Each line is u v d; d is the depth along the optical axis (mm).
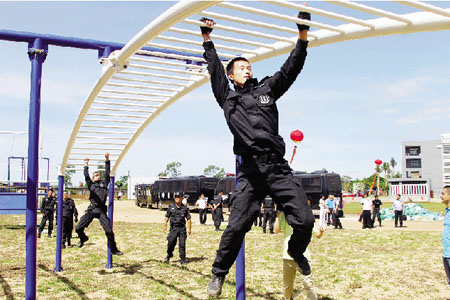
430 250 12219
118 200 60375
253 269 9320
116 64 5035
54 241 14141
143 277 8414
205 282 7957
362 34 3797
